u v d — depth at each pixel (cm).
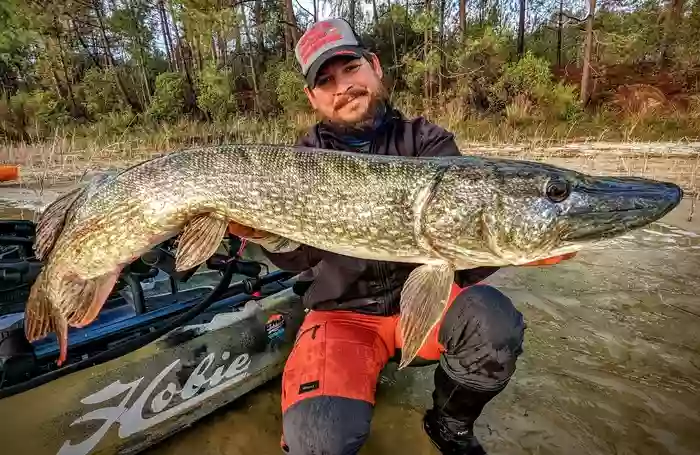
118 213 72
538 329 104
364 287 77
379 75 87
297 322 96
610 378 87
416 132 84
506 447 73
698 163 263
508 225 67
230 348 86
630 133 388
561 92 474
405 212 68
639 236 160
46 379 71
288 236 72
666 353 93
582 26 609
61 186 275
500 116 483
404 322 67
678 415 77
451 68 566
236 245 92
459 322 71
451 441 73
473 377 70
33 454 66
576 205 65
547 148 349
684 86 524
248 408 85
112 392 74
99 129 536
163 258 87
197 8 528
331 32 82
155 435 75
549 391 84
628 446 71
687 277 127
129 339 88
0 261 83
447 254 69
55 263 77
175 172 72
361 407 65
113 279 76
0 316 93
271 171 71
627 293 119
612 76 608
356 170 69
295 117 543
